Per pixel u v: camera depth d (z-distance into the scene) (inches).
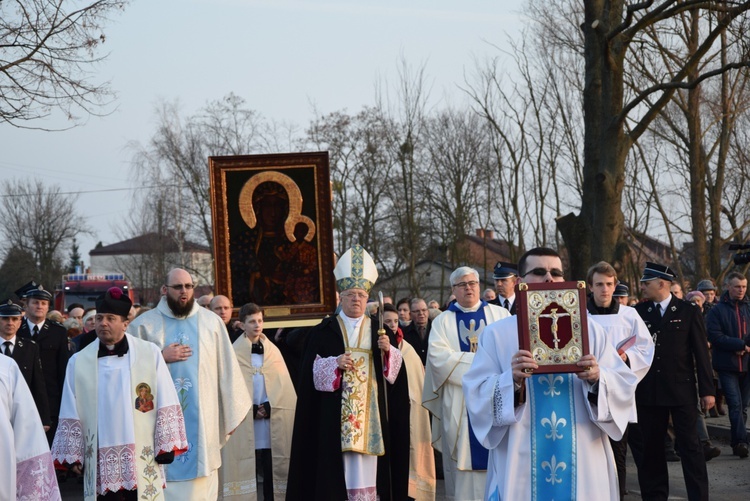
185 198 1891.0
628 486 469.1
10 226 2839.6
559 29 1312.7
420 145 1656.0
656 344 390.6
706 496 381.7
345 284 392.2
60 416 313.6
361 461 378.9
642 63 987.3
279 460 442.6
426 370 414.9
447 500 420.8
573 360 214.4
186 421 377.7
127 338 321.1
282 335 564.4
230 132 1883.6
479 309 419.2
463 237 1649.9
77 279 1562.5
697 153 1095.6
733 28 724.0
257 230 608.7
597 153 803.4
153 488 314.8
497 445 227.0
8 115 541.3
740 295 544.1
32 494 240.7
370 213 1738.4
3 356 244.5
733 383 542.0
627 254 789.9
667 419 392.2
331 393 380.5
